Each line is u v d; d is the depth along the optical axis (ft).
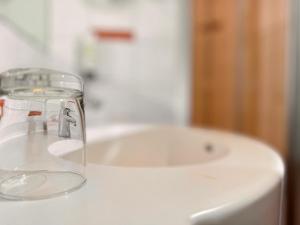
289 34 1.83
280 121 1.93
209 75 2.49
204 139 1.59
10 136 0.94
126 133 1.73
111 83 2.40
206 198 0.84
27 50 2.11
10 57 2.06
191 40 2.57
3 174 0.92
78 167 0.97
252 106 2.17
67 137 0.97
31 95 0.95
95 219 0.74
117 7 2.36
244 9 2.19
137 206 0.79
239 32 2.24
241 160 1.14
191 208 0.79
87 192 0.86
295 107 1.85
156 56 2.53
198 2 2.50
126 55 2.43
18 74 0.99
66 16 2.20
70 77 1.00
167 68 2.58
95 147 1.56
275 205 0.97
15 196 0.82
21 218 0.74
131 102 2.49
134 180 0.94
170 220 0.75
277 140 1.96
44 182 0.90
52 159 0.97
